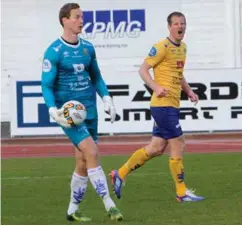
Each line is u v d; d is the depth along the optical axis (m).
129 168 21.97
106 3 53.72
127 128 42.78
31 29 54.22
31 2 54.00
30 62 54.47
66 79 18.22
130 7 53.78
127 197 23.00
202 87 42.41
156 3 53.66
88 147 18.00
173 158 21.81
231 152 36.56
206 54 53.91
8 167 32.19
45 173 29.72
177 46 21.47
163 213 19.88
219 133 43.97
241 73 42.41
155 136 21.98
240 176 27.45
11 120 43.38
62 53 18.00
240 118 42.53
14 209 21.25
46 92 17.97
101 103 42.66
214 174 28.08
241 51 53.72
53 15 54.19
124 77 42.59
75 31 18.03
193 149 38.44
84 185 18.86
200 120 42.44
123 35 54.00
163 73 21.50
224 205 21.06
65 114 17.69
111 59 54.16
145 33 53.94
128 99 42.69
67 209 20.92
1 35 54.19
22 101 43.22
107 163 33.09
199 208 20.58
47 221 19.09
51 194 24.06
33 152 39.50
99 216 19.58
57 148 41.25
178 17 21.28
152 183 26.00
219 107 42.50
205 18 53.59
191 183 25.77
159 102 21.48
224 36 53.75
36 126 43.22
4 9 54.00
